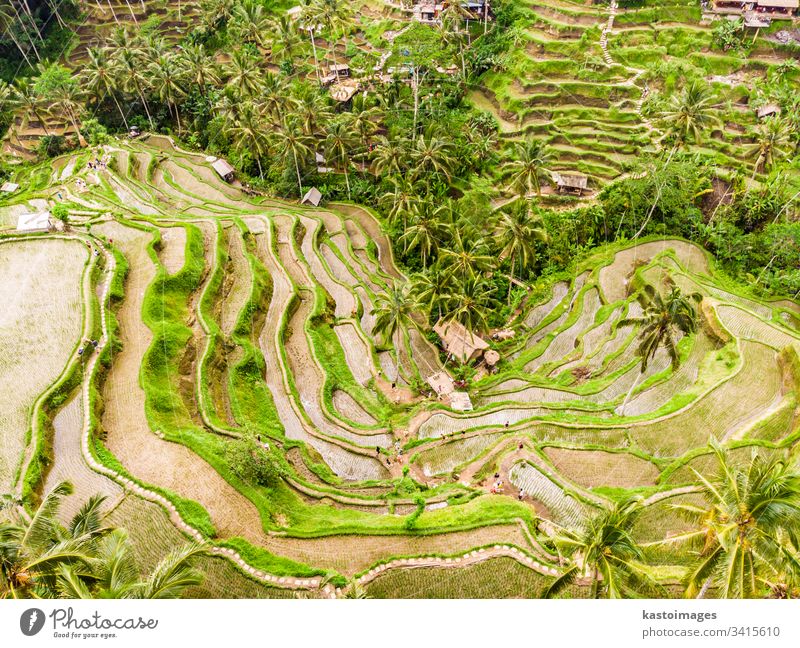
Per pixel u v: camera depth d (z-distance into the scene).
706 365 55.31
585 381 56.62
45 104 95.19
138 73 89.12
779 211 70.25
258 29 98.81
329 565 37.31
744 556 24.58
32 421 43.06
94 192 72.94
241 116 81.12
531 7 90.44
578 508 41.84
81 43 108.00
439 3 98.44
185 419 46.62
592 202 75.50
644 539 39.50
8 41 101.25
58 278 55.16
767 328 57.03
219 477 41.31
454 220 69.44
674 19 86.38
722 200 73.81
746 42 82.94
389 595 35.88
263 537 38.66
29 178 85.75
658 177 68.88
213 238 64.00
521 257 62.41
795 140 75.31
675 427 49.00
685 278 64.62
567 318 65.00
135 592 23.27
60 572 23.48
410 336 63.34
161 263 59.25
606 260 70.06
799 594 28.39
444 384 55.56
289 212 77.50
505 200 77.25
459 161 78.12
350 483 45.69
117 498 39.44
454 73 89.81
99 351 48.66
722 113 79.62
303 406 52.97
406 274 70.25
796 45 81.50
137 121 96.06
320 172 85.25
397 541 38.59
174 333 51.84
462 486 44.19
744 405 50.31
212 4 104.50
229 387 50.75
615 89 82.06
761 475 25.31
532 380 56.41
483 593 35.72
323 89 92.81
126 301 54.72
